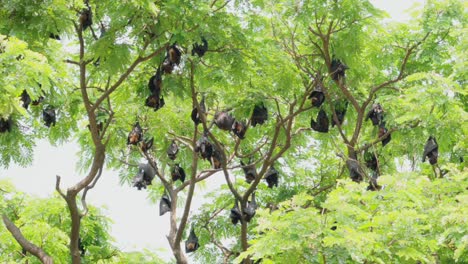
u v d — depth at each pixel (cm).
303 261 1110
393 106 1705
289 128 1702
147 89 1580
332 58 1659
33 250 1527
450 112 1502
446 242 1335
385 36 1741
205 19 1382
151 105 1471
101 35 1417
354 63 1644
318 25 1698
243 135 1675
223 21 1398
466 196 1205
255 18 1566
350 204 1131
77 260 1559
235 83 1485
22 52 1008
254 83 1673
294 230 1068
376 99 1698
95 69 1402
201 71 1479
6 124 1390
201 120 1638
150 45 1484
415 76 1431
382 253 1120
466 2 1672
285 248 1065
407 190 1205
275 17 1620
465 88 1588
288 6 1566
